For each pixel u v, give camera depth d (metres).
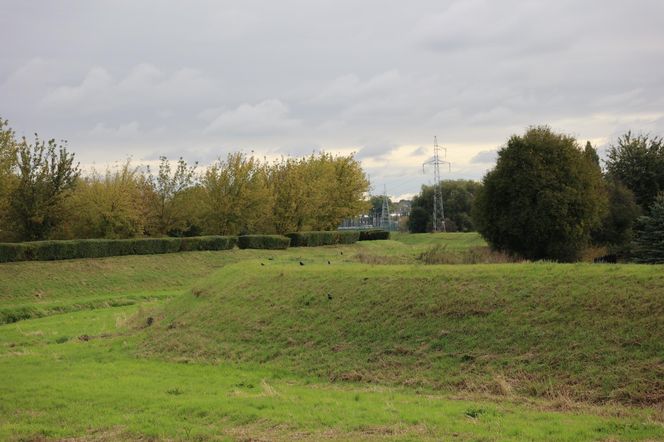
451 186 112.25
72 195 48.03
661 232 32.81
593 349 13.15
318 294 20.45
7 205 43.06
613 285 15.14
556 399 11.96
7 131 42.50
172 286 42.38
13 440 11.45
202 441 10.83
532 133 33.09
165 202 55.38
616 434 9.70
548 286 16.06
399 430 10.54
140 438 11.26
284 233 63.66
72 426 12.21
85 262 42.12
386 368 15.14
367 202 74.75
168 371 17.44
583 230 32.22
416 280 18.86
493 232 33.91
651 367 12.04
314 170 69.06
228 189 58.25
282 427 11.28
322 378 15.52
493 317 15.56
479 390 13.08
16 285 36.12
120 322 27.12
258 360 17.62
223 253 50.78
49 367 18.67
